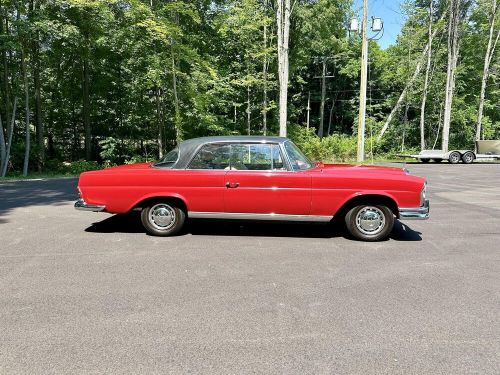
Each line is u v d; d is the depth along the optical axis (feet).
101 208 19.26
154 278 13.65
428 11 100.17
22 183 44.14
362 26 61.57
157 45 73.77
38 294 12.23
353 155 86.12
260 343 9.32
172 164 19.08
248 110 91.61
